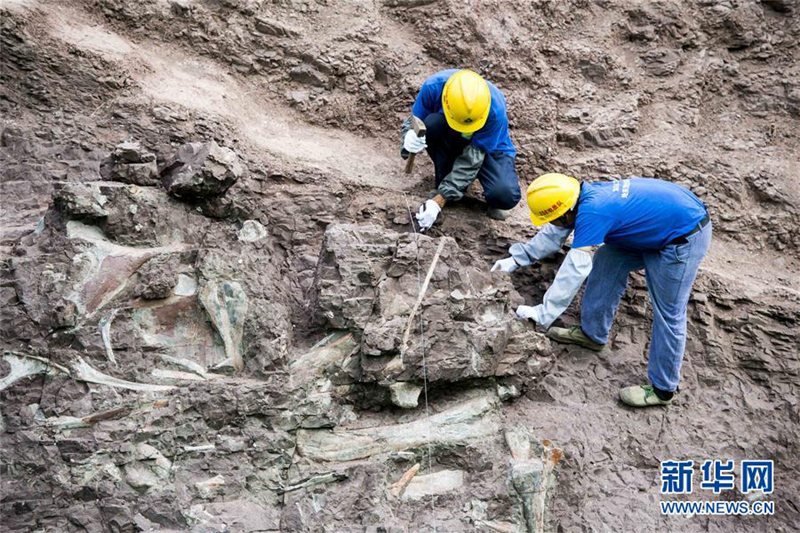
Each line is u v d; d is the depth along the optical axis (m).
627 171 5.14
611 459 4.04
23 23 4.42
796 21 5.84
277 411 3.51
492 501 3.61
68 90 4.48
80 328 3.38
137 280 3.53
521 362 3.97
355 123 5.12
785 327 4.59
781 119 5.62
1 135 4.28
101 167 3.78
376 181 4.69
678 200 3.78
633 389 4.20
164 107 4.51
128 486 3.28
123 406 3.34
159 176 3.76
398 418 3.77
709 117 5.68
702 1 5.86
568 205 3.81
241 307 3.64
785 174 5.32
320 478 3.51
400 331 3.63
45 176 4.17
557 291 3.90
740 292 4.70
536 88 5.37
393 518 3.48
